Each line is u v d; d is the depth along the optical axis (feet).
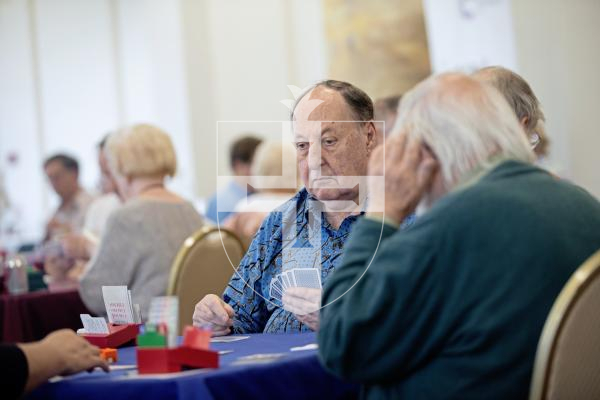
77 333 8.45
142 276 13.85
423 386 6.32
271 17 33.53
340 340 6.29
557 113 25.43
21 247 26.71
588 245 6.51
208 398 5.94
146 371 6.49
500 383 6.23
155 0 34.91
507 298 6.21
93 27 41.88
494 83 9.74
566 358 6.10
